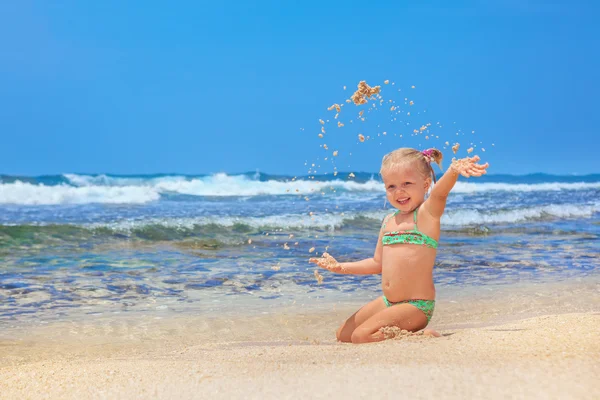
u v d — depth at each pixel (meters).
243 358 2.86
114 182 24.39
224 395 2.07
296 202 19.81
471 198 22.31
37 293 5.96
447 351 2.60
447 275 6.84
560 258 8.27
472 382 2.02
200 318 4.84
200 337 4.18
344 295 5.86
